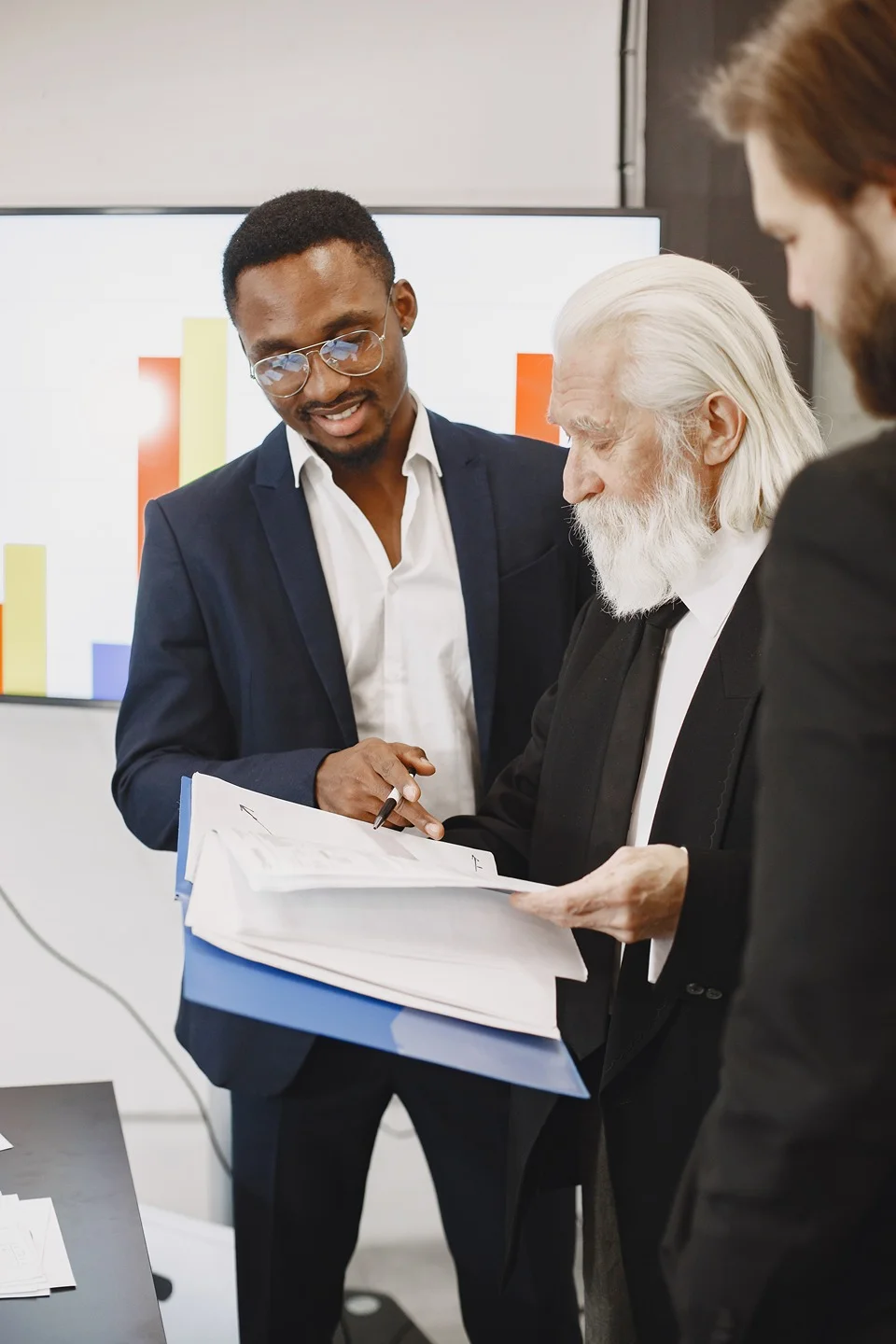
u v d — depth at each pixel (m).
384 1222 2.05
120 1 1.87
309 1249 1.43
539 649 1.49
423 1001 0.83
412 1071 1.40
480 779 1.53
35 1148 1.20
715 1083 0.94
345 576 1.49
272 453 1.49
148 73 1.88
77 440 1.87
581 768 1.11
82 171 1.90
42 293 1.85
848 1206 0.60
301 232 1.32
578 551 1.52
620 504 1.05
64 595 1.91
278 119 1.87
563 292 1.79
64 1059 2.03
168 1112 2.02
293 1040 1.34
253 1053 1.35
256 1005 0.79
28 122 1.89
